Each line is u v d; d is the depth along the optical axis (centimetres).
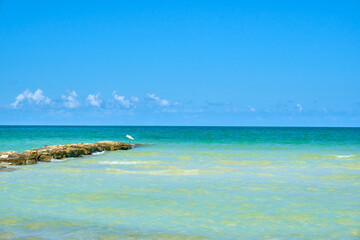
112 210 1483
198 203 1608
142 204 1584
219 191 1869
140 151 4594
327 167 2922
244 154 4141
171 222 1323
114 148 4731
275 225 1295
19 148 4991
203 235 1181
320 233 1207
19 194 1767
